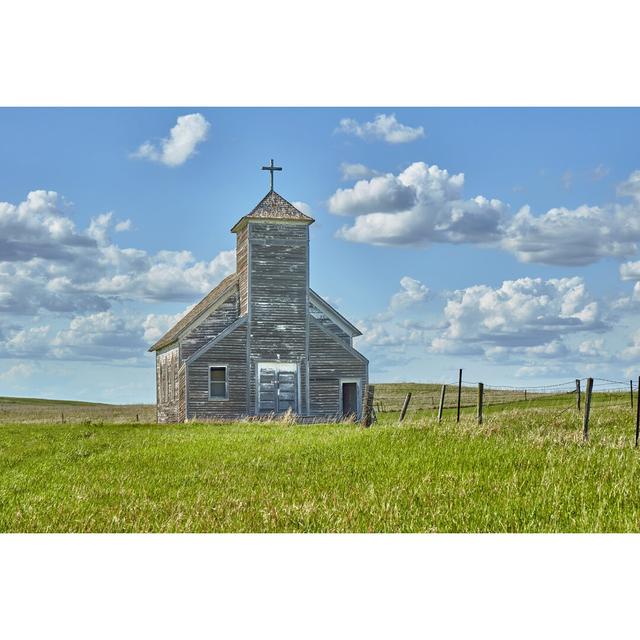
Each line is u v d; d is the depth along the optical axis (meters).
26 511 15.26
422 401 78.50
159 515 14.41
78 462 24.12
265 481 18.33
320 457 22.72
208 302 53.34
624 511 13.69
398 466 20.00
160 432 36.19
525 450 21.81
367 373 48.47
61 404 146.00
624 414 34.75
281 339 47.62
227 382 46.88
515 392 90.31
